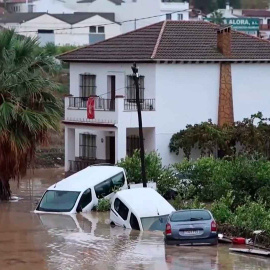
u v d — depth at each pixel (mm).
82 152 102812
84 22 198750
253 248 59062
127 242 61031
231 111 99500
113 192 76188
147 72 96750
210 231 59906
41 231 65750
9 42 80125
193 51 98188
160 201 67688
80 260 55219
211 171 79812
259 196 74500
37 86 78750
